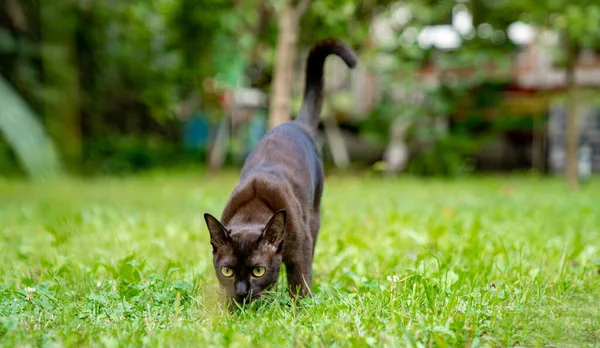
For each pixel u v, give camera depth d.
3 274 4.45
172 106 15.73
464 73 15.52
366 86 16.59
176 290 3.85
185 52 15.14
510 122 15.96
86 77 15.70
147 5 14.33
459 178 14.70
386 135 15.47
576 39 12.22
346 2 11.80
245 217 3.87
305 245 3.93
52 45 14.10
